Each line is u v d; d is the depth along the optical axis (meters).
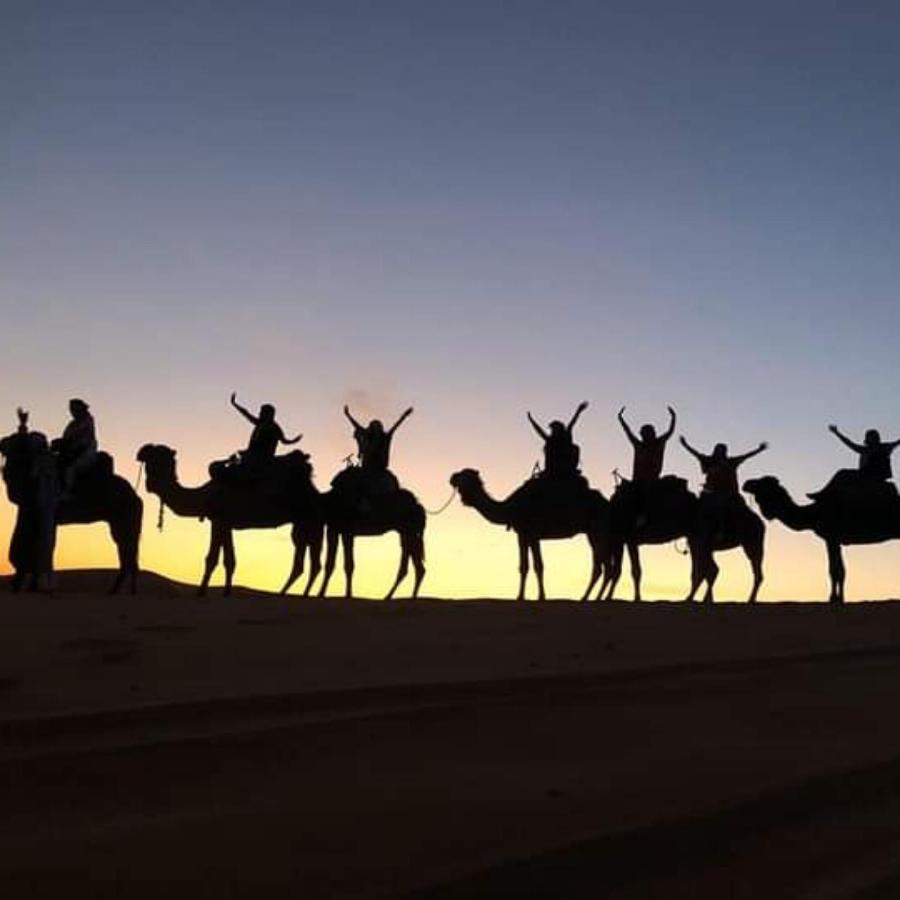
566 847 9.50
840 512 29.42
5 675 13.85
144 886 8.55
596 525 31.19
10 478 27.61
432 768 11.55
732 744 12.89
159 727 12.12
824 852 9.84
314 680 14.22
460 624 20.09
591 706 14.15
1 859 8.98
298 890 8.55
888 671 17.19
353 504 29.80
